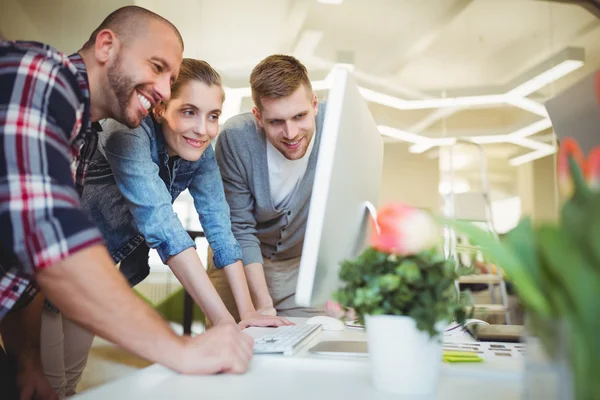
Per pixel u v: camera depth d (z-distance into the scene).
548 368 0.34
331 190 0.70
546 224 0.34
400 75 7.38
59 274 0.67
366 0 5.33
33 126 0.72
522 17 5.70
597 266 0.32
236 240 1.60
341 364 0.74
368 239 1.03
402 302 0.58
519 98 7.03
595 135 0.68
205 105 1.37
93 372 2.54
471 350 0.87
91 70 1.03
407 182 9.20
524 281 0.35
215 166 1.56
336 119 0.70
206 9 5.54
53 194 0.70
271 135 1.60
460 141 3.87
